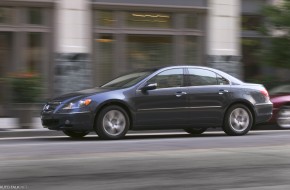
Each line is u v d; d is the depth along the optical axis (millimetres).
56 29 20078
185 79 13852
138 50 21375
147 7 21219
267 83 20094
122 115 13180
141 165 9070
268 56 20922
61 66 20141
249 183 7598
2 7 19516
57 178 7895
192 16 22000
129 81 13648
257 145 11961
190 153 10539
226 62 22297
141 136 14719
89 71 20578
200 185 7438
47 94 20047
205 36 22047
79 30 20375
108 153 10508
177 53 21828
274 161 9570
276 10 20797
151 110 13391
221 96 14070
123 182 7621
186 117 13719
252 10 22922
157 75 13602
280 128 17188
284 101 17188
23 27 19734
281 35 20781
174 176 8102
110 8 20797
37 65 19984
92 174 8227
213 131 16812
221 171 8547
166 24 21703
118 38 21016
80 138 14016
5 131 14906
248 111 14469
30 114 15867
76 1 20281
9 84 17375
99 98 12922
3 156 10078
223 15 22234
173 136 14688
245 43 22859
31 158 9820
